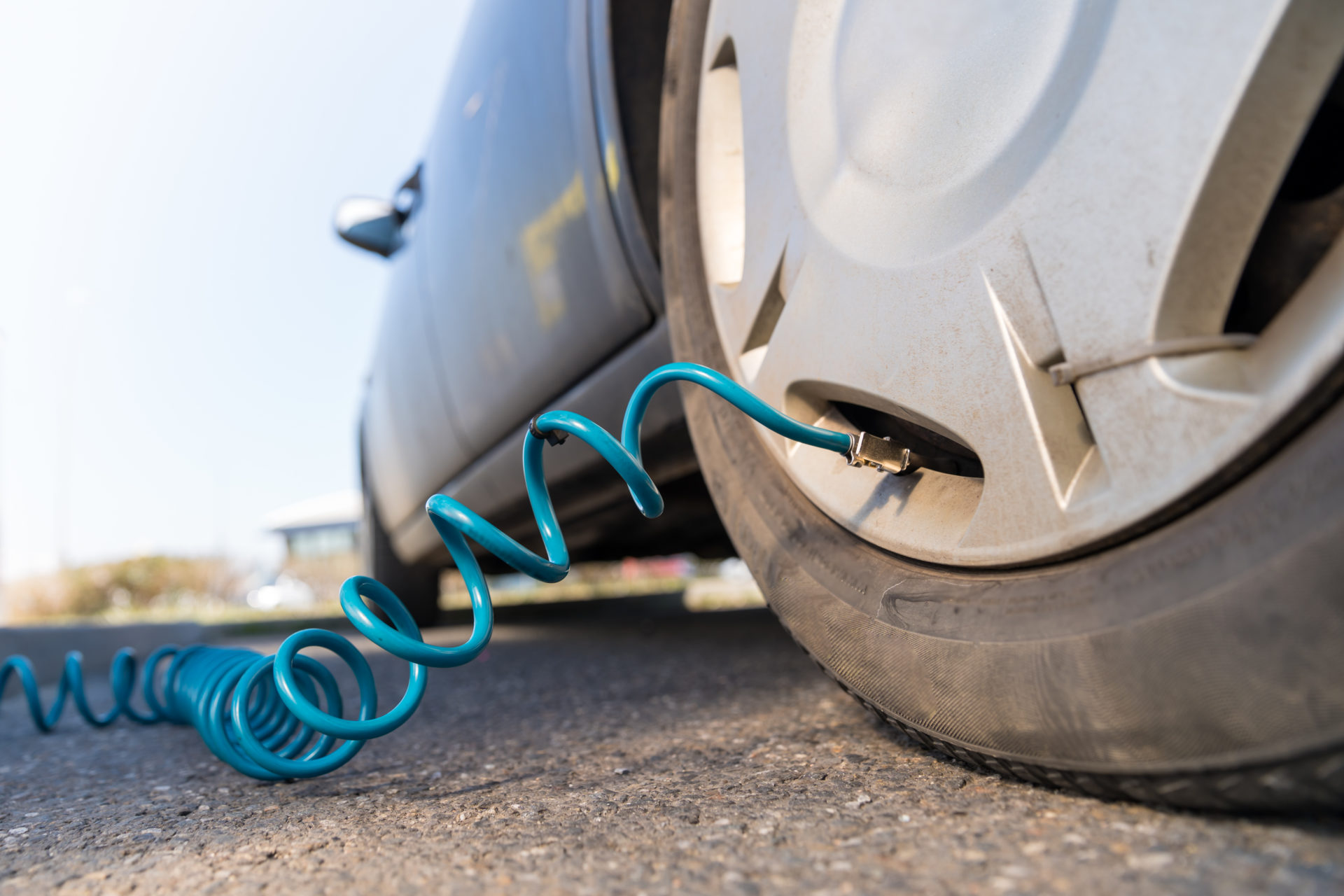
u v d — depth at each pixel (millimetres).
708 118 1436
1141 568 767
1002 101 905
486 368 2611
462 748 1479
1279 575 669
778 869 754
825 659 1120
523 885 769
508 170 2309
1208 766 724
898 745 1159
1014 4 917
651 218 1720
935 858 744
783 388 1179
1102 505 792
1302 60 683
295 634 1220
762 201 1252
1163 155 744
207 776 1411
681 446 1942
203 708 1420
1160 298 748
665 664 2564
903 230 994
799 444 1200
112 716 2162
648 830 904
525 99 2199
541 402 2385
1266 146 700
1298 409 669
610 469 2227
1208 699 711
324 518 30344
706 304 1439
